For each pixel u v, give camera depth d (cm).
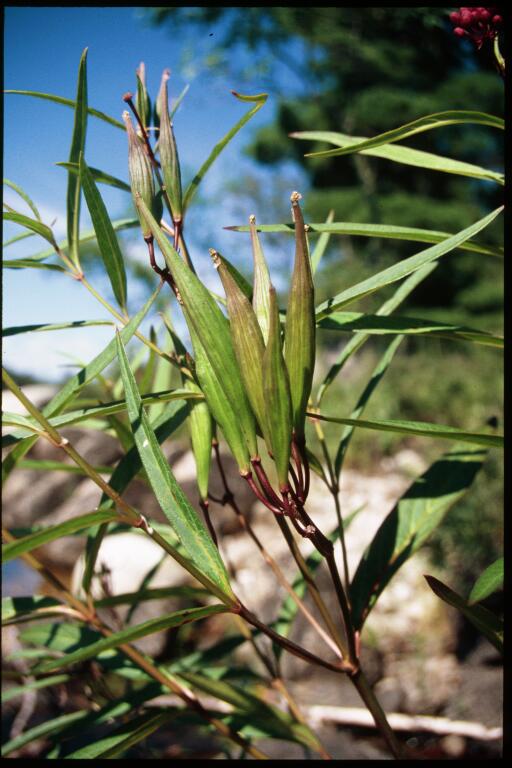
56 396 30
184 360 33
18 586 150
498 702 110
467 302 449
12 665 72
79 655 25
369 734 95
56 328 34
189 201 33
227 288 25
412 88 422
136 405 28
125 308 33
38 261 35
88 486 263
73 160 35
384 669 130
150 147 33
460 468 40
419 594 146
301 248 25
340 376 320
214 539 32
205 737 82
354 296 29
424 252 29
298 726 46
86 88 33
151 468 28
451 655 131
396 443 249
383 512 191
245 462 26
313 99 491
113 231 31
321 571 136
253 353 25
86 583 38
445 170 36
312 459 36
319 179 524
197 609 27
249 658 134
